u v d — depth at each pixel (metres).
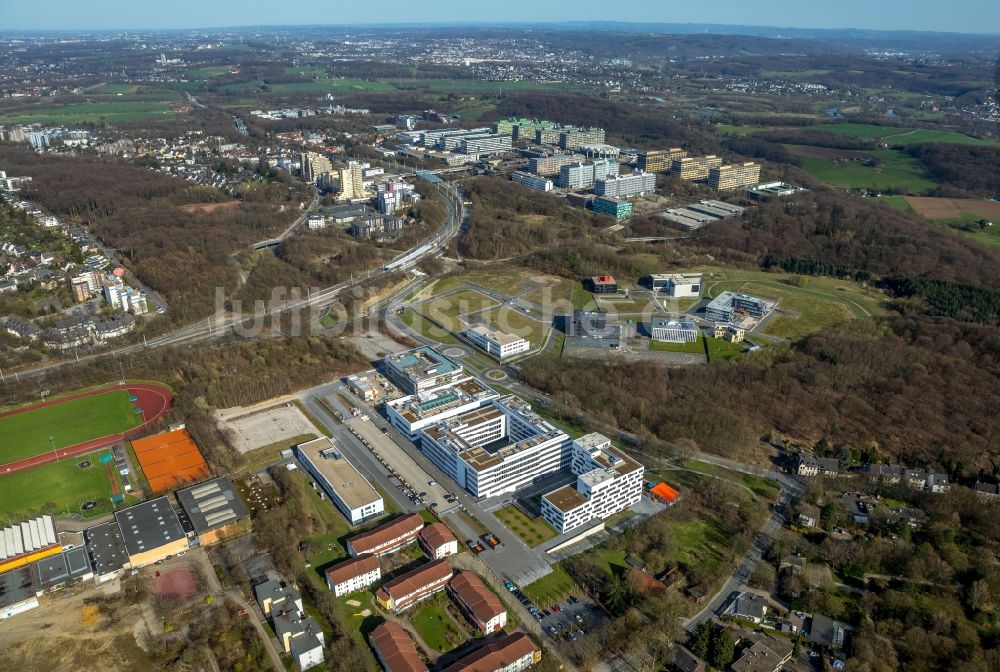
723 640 197.12
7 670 193.62
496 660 189.75
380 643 197.25
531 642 198.00
